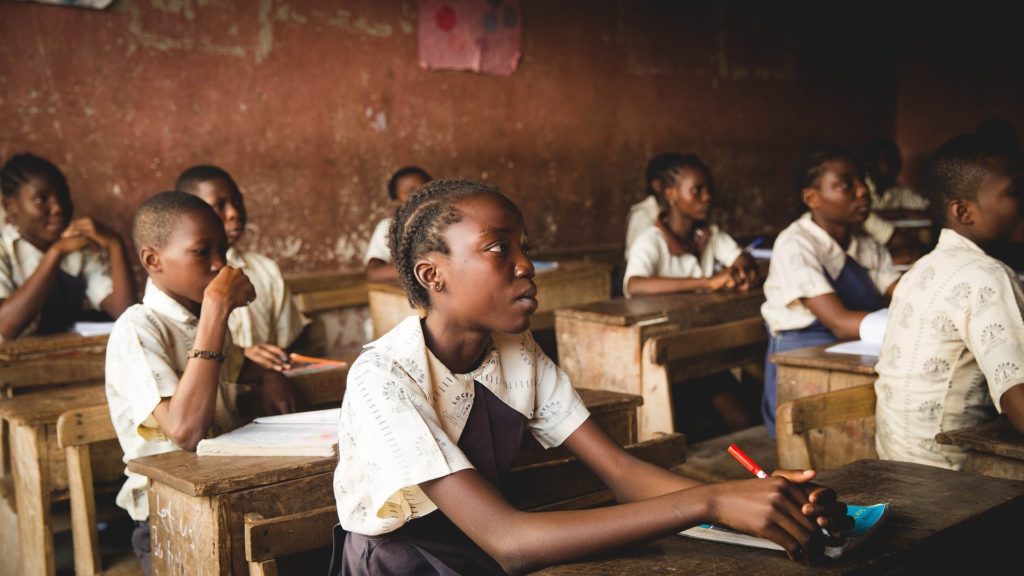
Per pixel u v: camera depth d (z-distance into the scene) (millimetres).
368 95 4859
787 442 1877
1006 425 1746
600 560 1110
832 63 7371
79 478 1936
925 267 1976
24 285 3146
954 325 1886
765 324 3014
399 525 1213
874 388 2066
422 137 5082
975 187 1929
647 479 1314
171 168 4285
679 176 3756
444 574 1180
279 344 3098
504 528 1104
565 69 5672
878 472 1426
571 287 4188
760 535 1060
